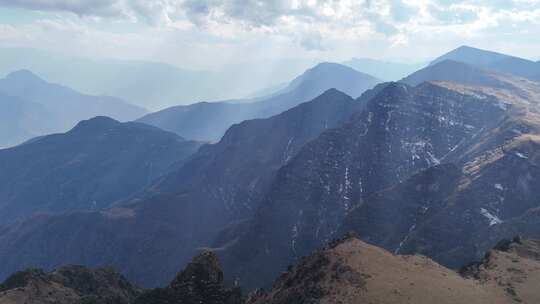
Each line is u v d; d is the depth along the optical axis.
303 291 104.56
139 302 129.75
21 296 153.50
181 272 134.12
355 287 98.19
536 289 109.69
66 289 170.38
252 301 126.44
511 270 119.44
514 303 102.00
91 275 190.25
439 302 94.25
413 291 96.94
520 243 142.25
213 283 131.38
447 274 109.88
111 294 179.25
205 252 138.12
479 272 118.56
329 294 98.12
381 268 104.94
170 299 127.56
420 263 112.69
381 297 94.06
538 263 126.69
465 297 98.75
